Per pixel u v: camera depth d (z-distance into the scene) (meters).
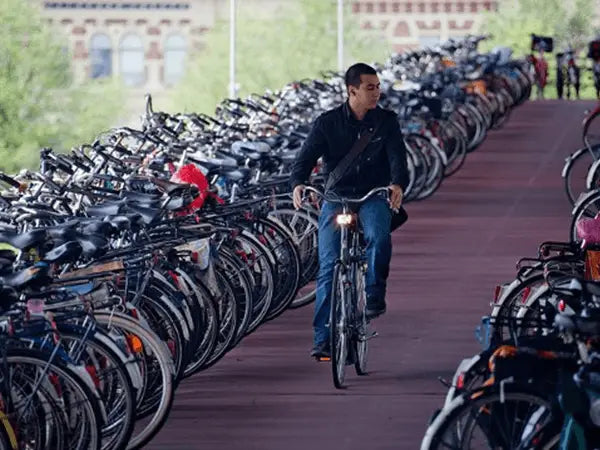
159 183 16.05
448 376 15.77
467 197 30.53
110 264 13.34
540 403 9.92
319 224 15.57
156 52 118.00
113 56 118.06
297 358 16.62
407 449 13.17
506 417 9.96
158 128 22.03
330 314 15.20
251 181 19.16
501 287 14.27
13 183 16.55
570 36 123.75
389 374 15.85
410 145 29.27
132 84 118.25
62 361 11.31
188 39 117.88
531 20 121.25
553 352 10.04
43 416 11.23
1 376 11.18
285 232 17.58
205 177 17.98
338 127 15.65
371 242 15.44
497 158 37.31
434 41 121.25
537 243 24.97
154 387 12.66
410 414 14.31
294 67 111.69
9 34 93.00
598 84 69.94
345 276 15.24
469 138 36.28
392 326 18.27
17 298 11.27
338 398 14.91
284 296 17.56
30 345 11.55
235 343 15.61
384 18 120.81
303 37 112.25
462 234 25.91
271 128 24.50
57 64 94.38
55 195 16.22
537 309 13.62
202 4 117.44
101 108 96.06
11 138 92.50
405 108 29.62
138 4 117.75
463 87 37.47
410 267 22.64
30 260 12.73
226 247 16.09
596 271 13.87
